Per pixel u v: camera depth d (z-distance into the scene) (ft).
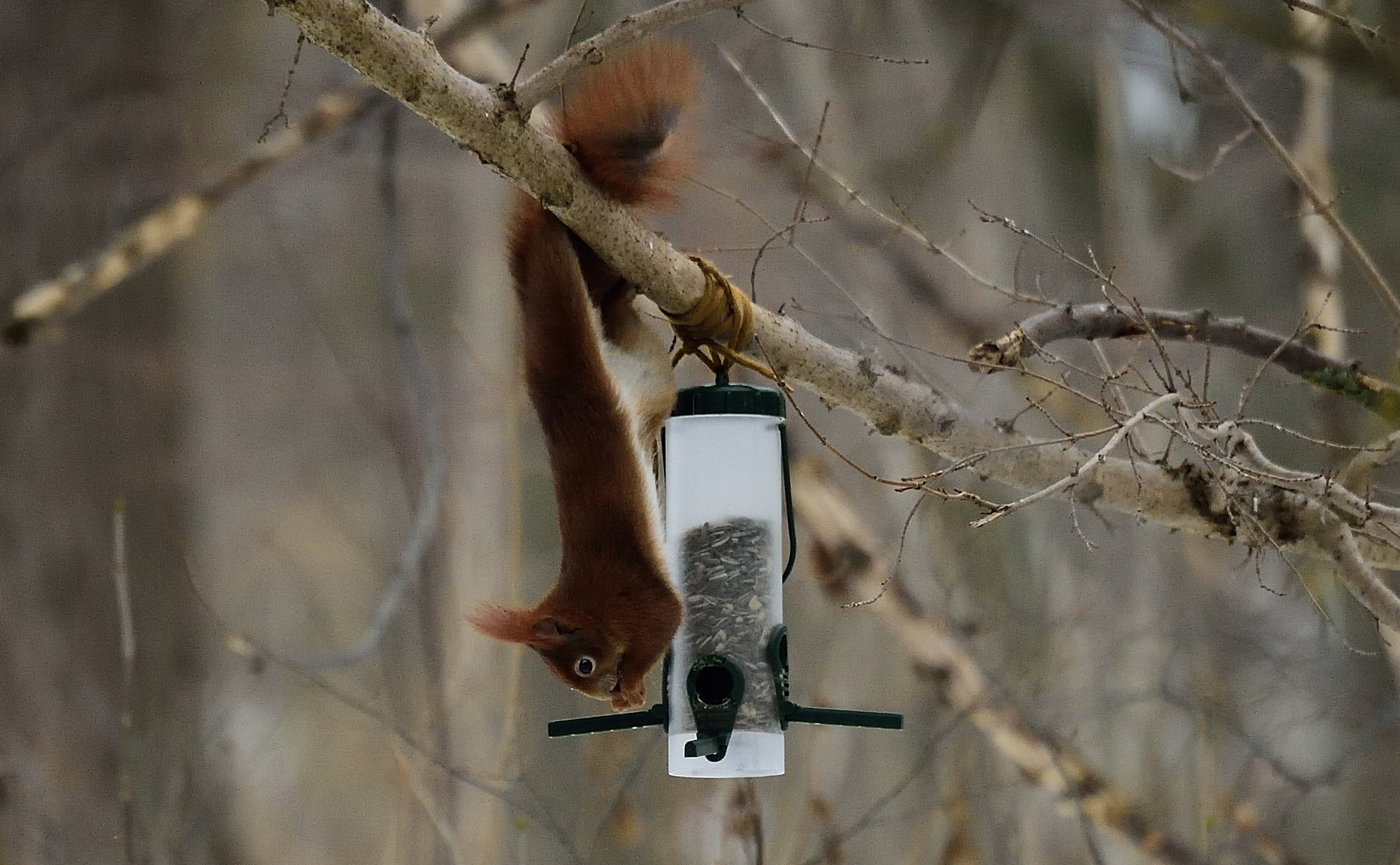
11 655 50.31
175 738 42.39
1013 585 46.19
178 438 59.36
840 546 41.50
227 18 68.44
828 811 36.22
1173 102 62.23
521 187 23.68
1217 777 40.65
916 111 63.36
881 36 65.57
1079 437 25.55
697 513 29.09
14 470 55.31
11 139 58.18
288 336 79.36
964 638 39.27
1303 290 38.70
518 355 28.73
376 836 55.47
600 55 22.71
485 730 43.96
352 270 78.74
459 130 22.62
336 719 56.85
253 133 61.77
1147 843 39.37
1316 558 30.14
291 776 57.00
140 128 59.72
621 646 25.85
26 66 59.47
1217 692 41.57
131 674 34.24
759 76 56.70
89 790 45.32
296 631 64.95
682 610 26.55
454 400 61.62
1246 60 45.47
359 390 53.21
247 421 77.87
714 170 44.86
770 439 29.35
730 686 28.37
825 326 41.91
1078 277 53.98
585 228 24.29
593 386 25.95
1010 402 50.67
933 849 41.24
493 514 57.77
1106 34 54.13
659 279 25.14
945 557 42.93
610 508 26.05
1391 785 49.16
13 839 42.52
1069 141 74.33
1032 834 42.80
